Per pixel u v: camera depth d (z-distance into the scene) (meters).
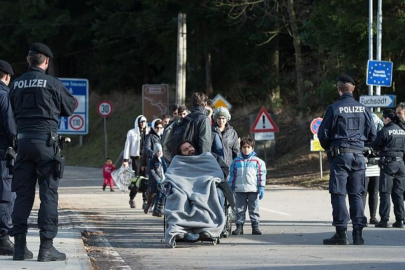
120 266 13.77
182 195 16.19
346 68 41.50
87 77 80.31
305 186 35.69
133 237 18.33
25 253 13.53
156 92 48.81
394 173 20.12
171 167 16.78
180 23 45.31
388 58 37.72
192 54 57.91
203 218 16.12
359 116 16.88
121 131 70.25
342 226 16.72
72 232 18.33
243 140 18.72
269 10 53.69
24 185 13.23
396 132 19.98
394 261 14.27
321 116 48.59
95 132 72.50
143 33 67.12
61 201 29.66
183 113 19.70
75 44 78.75
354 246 16.48
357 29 35.75
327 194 31.03
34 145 12.93
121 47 71.06
